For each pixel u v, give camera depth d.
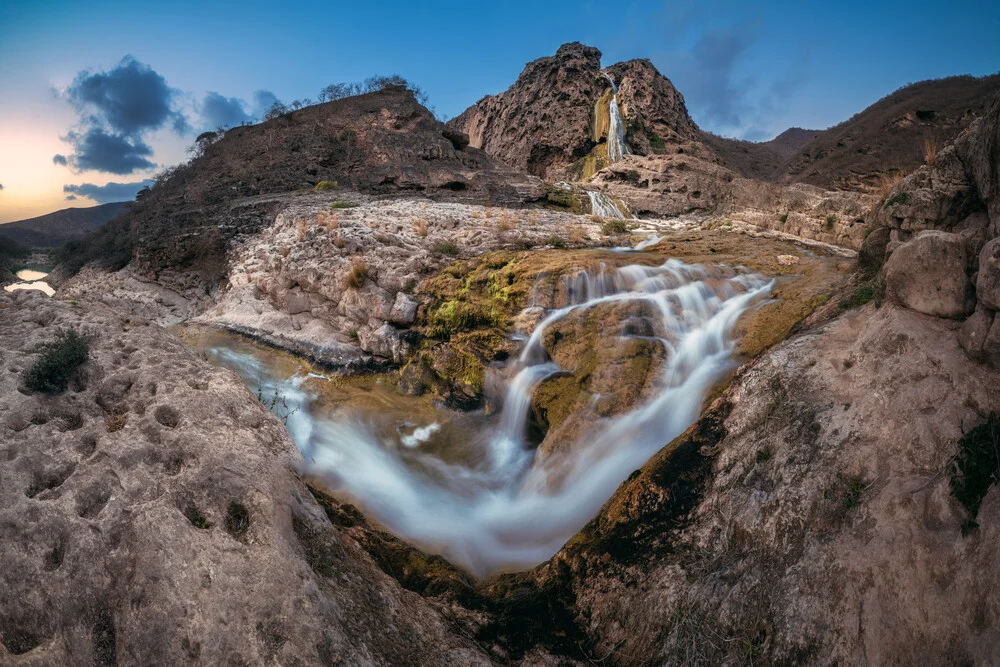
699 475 5.19
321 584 4.23
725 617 4.04
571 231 14.62
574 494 6.80
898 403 4.25
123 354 5.88
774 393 5.32
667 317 8.63
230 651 3.54
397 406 9.47
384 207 17.64
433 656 4.29
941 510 3.55
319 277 11.91
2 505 4.00
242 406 5.53
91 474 4.33
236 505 4.46
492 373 9.32
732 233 13.84
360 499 6.63
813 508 4.16
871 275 6.36
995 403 3.83
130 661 3.52
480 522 6.81
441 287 10.69
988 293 4.01
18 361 5.37
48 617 3.60
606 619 4.59
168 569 3.80
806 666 3.52
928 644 3.23
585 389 8.05
